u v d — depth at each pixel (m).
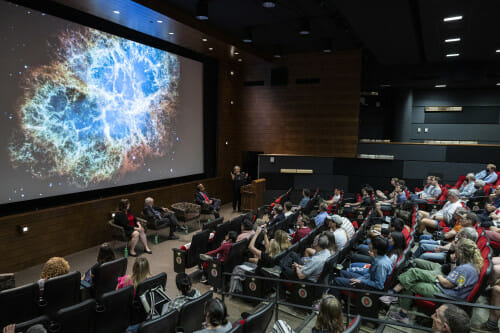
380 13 7.39
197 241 6.50
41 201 7.44
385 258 4.56
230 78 13.95
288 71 13.97
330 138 13.57
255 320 3.32
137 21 8.59
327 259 4.84
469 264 4.13
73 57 7.90
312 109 13.74
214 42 10.57
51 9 7.37
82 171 8.27
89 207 8.31
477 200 8.80
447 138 16.19
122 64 9.20
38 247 7.28
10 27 6.70
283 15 9.01
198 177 12.70
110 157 8.99
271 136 14.40
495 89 15.26
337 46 12.48
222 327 3.11
